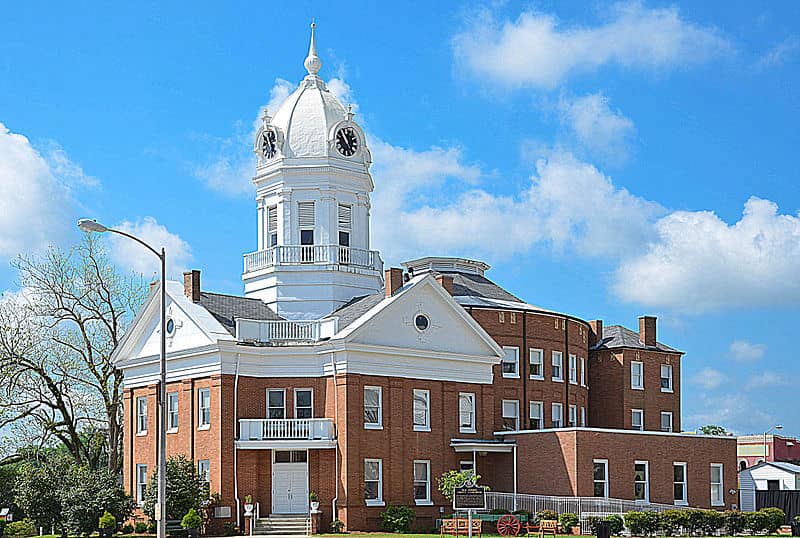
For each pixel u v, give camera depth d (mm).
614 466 60312
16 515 68562
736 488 65812
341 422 57219
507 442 62906
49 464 59250
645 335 79625
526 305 72688
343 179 65875
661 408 79188
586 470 59250
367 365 58219
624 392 77188
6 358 69438
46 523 54719
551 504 59219
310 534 55125
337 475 57062
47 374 71625
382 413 58656
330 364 58219
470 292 70562
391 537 51875
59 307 72500
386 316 59281
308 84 68562
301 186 65438
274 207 66438
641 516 55219
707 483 64312
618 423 77000
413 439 59812
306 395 58969
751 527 58719
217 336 57656
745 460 107000
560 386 71750
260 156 67125
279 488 57938
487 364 64000
